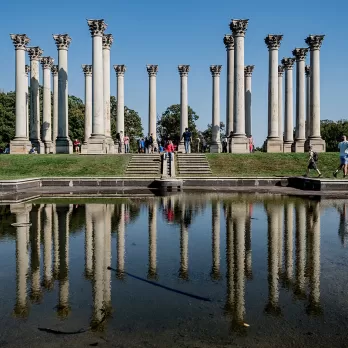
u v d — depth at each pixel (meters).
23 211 14.20
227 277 6.68
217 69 52.53
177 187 25.11
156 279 6.58
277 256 8.03
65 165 33.34
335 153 35.12
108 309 5.32
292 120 50.66
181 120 52.69
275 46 44.03
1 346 4.35
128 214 13.52
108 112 46.31
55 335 4.59
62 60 43.81
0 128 77.94
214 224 11.60
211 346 4.34
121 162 33.94
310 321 4.93
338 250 8.51
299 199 17.95
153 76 52.72
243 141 39.84
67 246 8.90
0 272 6.95
